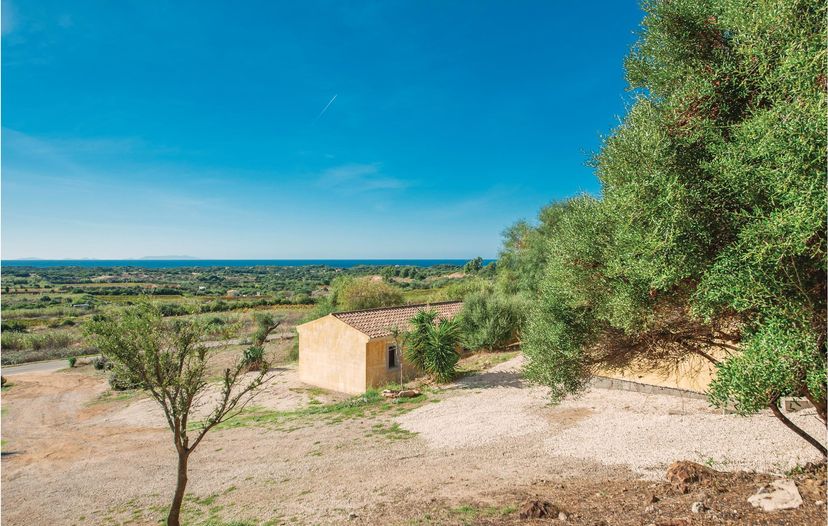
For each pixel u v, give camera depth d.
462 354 26.22
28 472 13.61
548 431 12.48
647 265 5.64
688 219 5.22
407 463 10.99
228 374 8.14
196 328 7.43
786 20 4.96
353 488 9.55
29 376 30.42
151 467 13.12
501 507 7.53
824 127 4.21
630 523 5.98
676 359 8.40
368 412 16.64
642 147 5.89
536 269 29.41
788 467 8.14
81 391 26.02
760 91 5.54
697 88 5.77
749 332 5.42
